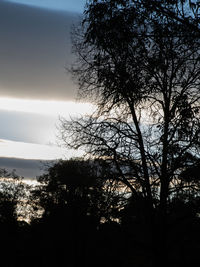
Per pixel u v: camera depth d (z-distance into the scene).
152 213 13.11
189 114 8.72
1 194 54.97
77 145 13.74
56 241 40.94
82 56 13.62
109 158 13.30
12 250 50.22
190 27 7.82
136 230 14.39
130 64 10.40
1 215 53.69
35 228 47.00
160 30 8.95
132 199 13.73
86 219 20.30
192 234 13.75
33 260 46.72
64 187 34.88
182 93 9.55
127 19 9.61
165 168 11.70
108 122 13.15
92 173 14.07
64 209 36.81
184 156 10.95
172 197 12.84
